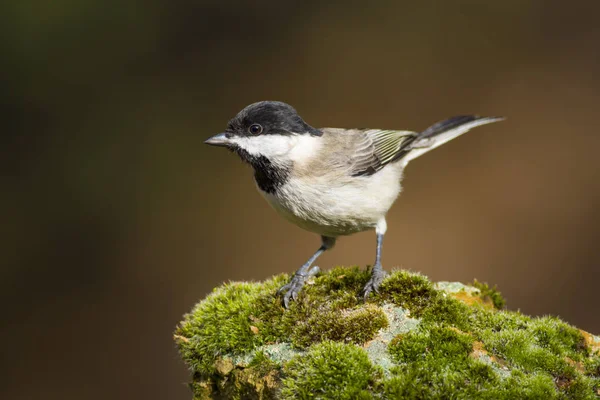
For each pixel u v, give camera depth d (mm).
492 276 12656
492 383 4672
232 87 15102
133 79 14750
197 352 5805
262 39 15734
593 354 5199
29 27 14117
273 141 6523
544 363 4934
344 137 7062
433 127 8633
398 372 4758
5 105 13805
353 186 6656
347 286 6094
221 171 14172
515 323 5461
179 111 14609
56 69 14242
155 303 12469
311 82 15273
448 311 5473
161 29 15242
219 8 15688
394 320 5414
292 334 5469
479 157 14172
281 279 6449
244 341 5598
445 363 4820
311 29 15938
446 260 12930
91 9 14609
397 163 7805
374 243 13328
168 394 11609
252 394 5363
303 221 6766
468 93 14836
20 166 13492
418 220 13547
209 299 6219
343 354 4918
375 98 14984
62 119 14031
